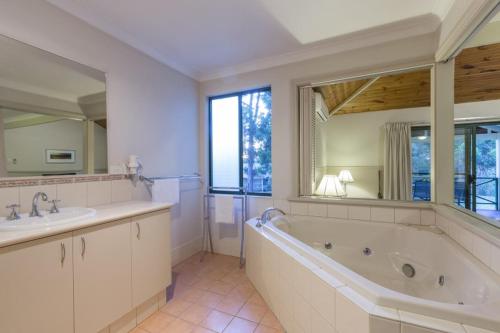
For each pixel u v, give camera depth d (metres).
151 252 1.85
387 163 2.43
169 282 2.01
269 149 2.96
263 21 2.07
